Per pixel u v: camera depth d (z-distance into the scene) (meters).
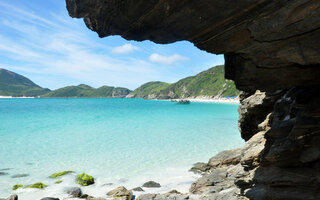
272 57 5.61
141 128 34.41
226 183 9.75
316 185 5.33
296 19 4.41
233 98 159.25
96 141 24.59
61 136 27.73
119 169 15.11
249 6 4.50
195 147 21.14
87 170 14.97
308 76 6.09
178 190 11.25
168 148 20.92
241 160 8.98
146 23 5.34
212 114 59.19
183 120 45.25
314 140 5.97
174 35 5.83
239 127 15.04
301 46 4.93
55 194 11.09
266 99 11.32
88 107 107.62
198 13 4.82
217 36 5.55
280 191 5.82
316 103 6.48
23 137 27.12
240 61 6.73
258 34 5.08
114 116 56.34
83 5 5.27
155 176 13.61
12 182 12.81
